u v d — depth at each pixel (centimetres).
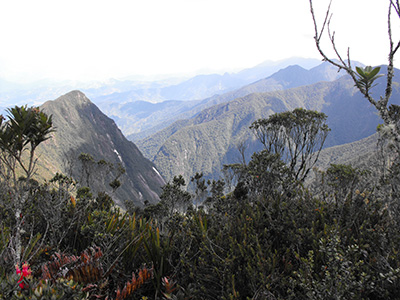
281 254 286
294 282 207
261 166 475
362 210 338
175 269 292
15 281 169
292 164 771
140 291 263
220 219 434
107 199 619
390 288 196
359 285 189
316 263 238
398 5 151
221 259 258
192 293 248
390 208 304
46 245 326
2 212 278
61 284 163
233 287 218
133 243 332
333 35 173
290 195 434
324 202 371
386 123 160
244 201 472
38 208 360
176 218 487
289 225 313
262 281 213
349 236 285
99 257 269
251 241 296
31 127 225
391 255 235
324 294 185
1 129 212
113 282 288
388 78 159
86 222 386
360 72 163
